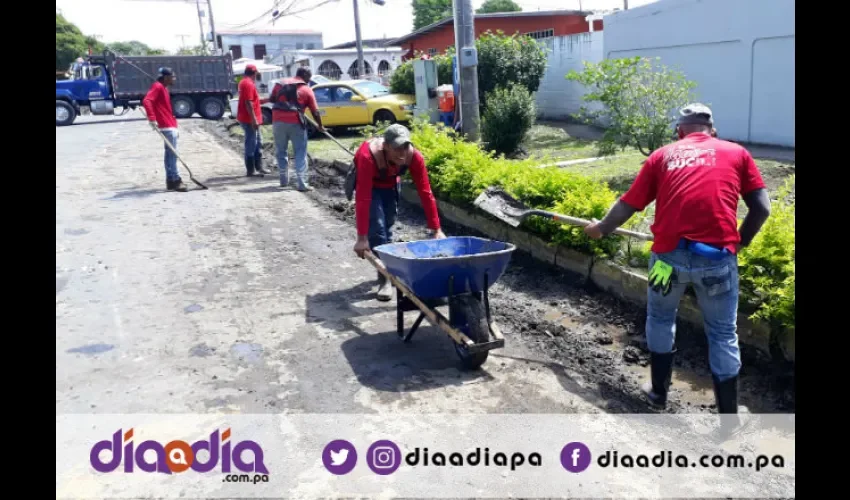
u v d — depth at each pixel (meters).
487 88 17.69
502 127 12.98
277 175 12.85
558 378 4.66
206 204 10.23
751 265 4.70
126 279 6.80
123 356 5.04
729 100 13.38
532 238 7.03
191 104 29.98
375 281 6.76
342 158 13.77
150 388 4.54
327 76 39.69
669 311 4.10
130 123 27.95
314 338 5.37
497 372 4.76
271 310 5.98
